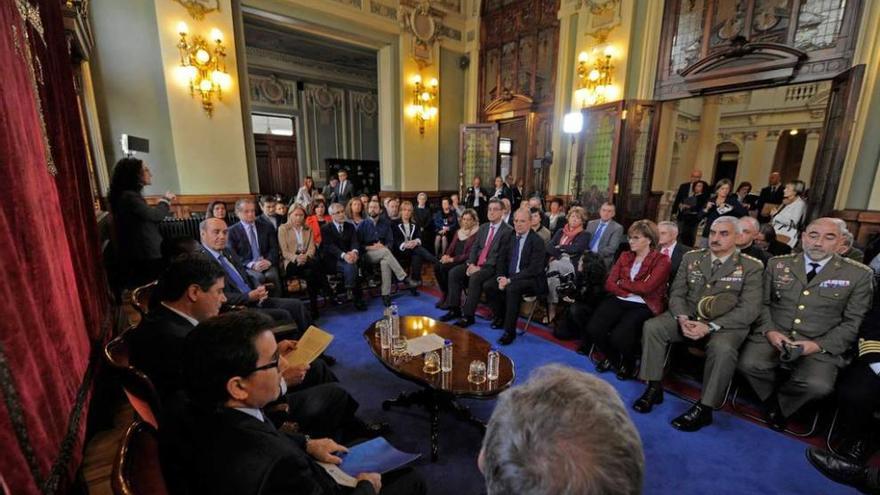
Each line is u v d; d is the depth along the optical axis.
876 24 3.38
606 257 3.47
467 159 7.28
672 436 1.86
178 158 4.65
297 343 1.70
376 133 10.25
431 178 7.27
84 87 3.52
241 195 5.10
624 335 2.29
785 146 10.24
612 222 3.66
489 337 2.97
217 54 4.71
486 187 7.23
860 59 3.50
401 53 6.41
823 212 3.70
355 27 5.88
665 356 2.13
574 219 3.63
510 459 0.46
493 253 3.19
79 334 1.52
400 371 1.74
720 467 1.65
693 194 5.15
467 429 1.88
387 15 6.14
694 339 2.06
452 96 7.29
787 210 3.88
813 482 1.57
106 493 1.42
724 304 2.05
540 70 6.35
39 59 1.57
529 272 2.93
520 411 0.48
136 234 3.01
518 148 7.42
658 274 2.31
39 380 1.02
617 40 5.18
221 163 4.92
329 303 3.68
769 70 4.07
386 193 7.05
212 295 1.37
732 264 2.11
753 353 1.96
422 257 4.05
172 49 4.44
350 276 3.49
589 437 0.43
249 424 0.81
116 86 4.25
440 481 1.56
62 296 1.35
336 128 9.53
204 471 0.74
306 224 3.85
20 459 0.85
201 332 0.82
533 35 6.33
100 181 3.77
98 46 4.11
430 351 1.91
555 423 0.44
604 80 5.34
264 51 8.10
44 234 1.26
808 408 1.92
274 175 9.03
